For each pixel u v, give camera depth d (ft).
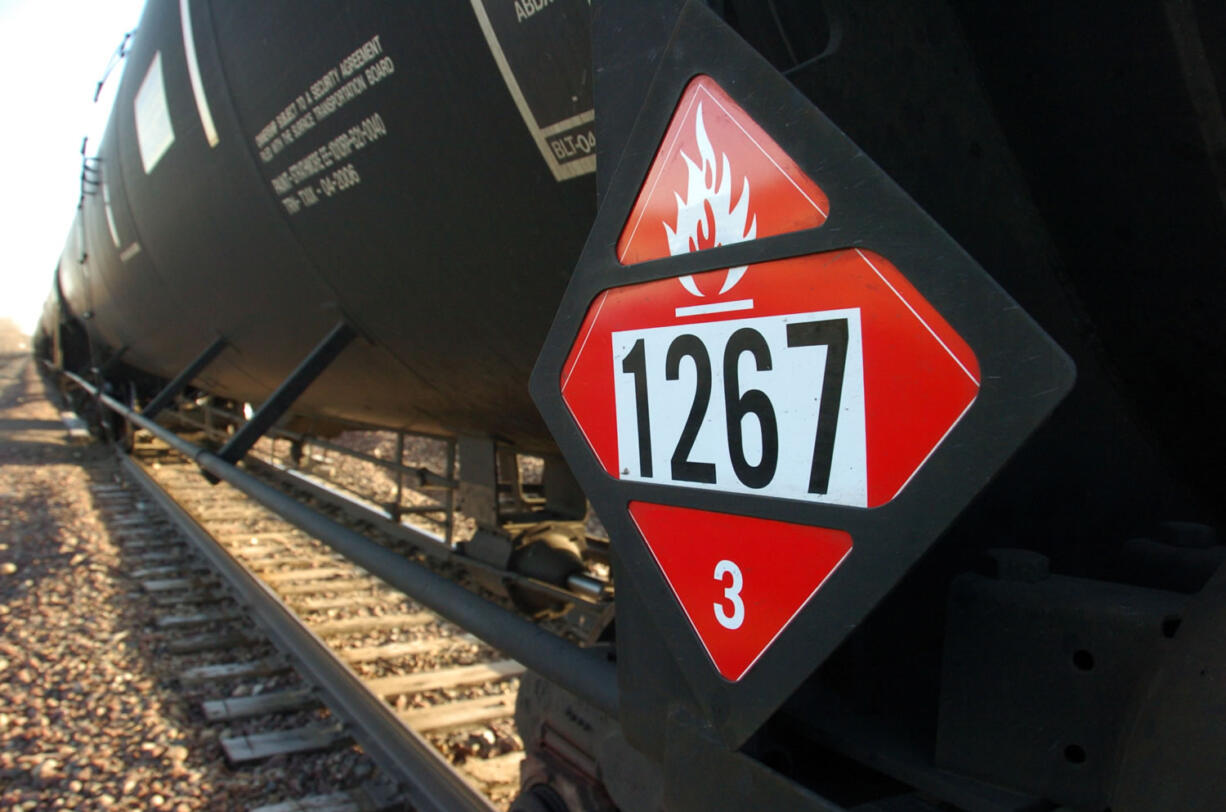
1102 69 3.23
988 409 2.22
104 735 10.64
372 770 9.93
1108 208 3.58
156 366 25.30
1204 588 2.67
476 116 6.02
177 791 9.43
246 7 8.59
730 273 2.96
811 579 2.75
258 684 12.25
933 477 2.37
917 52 3.57
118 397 34.81
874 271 2.49
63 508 24.12
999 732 3.13
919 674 3.92
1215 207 3.27
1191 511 4.55
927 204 3.64
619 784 5.67
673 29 3.12
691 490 3.19
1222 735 2.31
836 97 3.30
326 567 18.48
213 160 10.48
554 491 12.46
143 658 13.11
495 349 7.99
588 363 3.67
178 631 14.37
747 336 2.92
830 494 2.67
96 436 40.45
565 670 5.11
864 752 3.50
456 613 6.23
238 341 14.14
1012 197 3.82
